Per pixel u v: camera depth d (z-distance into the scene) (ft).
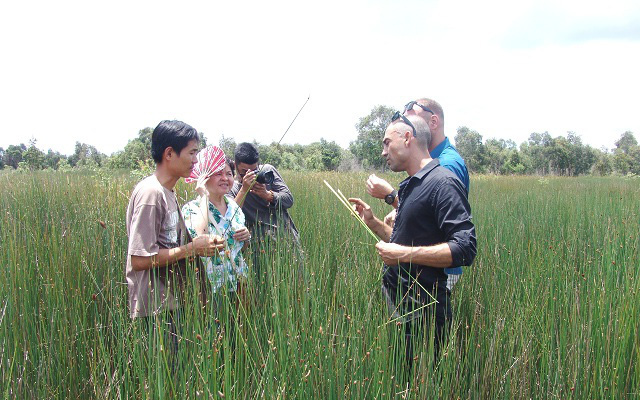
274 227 13.69
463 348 10.27
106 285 10.66
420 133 9.78
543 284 12.12
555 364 9.06
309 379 7.41
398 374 8.08
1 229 13.78
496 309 11.45
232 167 15.17
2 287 9.14
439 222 9.21
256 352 8.23
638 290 9.75
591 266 13.76
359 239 16.16
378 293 10.54
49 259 10.75
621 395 8.41
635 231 17.52
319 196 23.77
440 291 9.68
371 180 11.57
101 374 8.02
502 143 208.33
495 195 38.88
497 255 14.84
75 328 8.80
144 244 8.27
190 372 7.06
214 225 10.53
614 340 8.64
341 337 7.94
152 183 8.62
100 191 20.92
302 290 9.30
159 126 8.78
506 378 8.84
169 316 8.61
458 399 8.41
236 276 10.05
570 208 26.55
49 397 7.70
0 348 7.76
